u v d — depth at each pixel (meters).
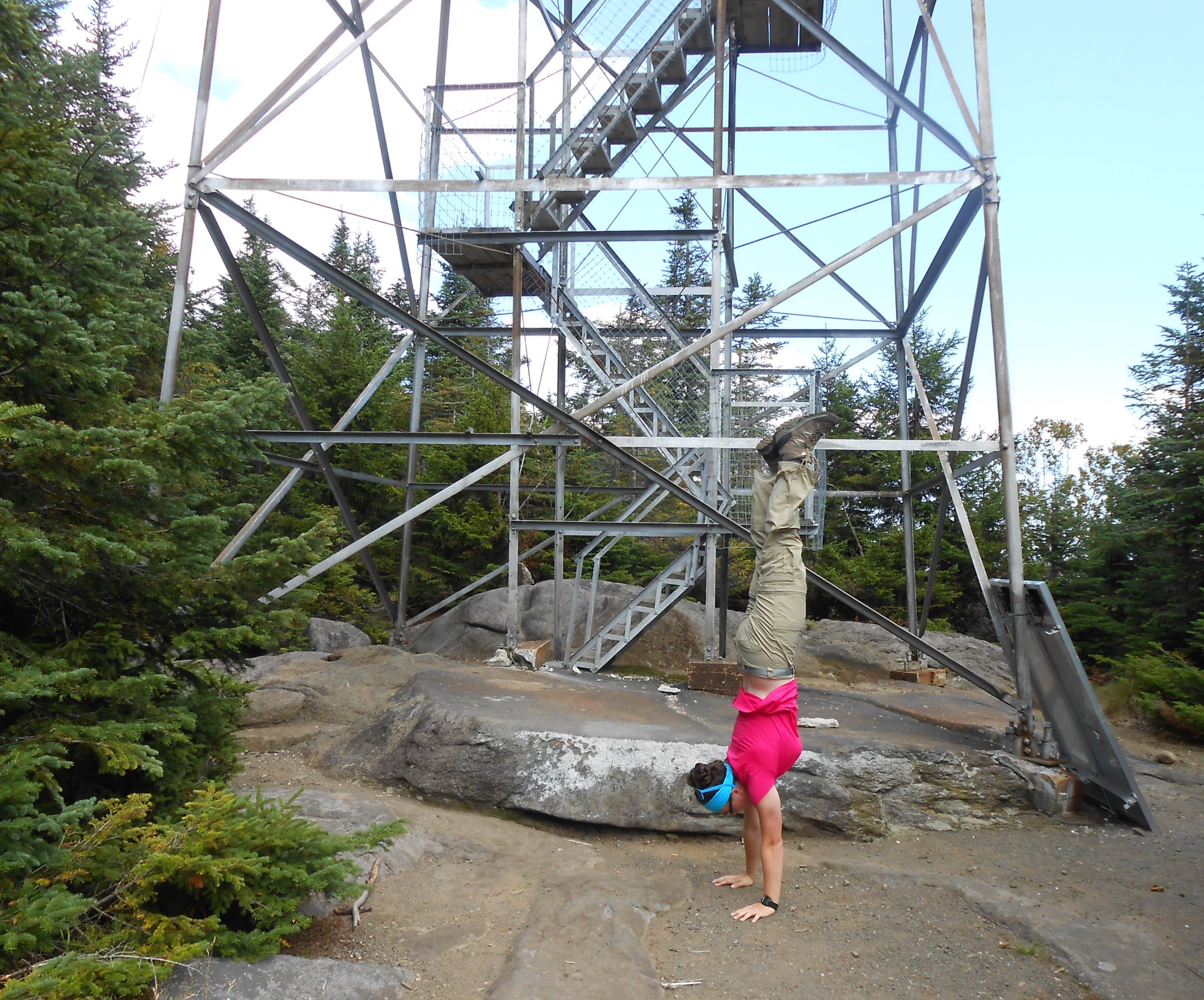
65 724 3.44
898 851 5.76
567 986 3.56
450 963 3.82
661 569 18.50
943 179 7.28
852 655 13.33
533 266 11.78
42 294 3.86
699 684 9.12
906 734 7.20
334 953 3.83
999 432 7.30
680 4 10.44
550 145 11.48
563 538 11.33
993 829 6.21
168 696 4.43
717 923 4.45
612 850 5.66
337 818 5.32
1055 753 6.89
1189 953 4.20
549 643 11.20
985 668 12.96
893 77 11.70
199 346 13.88
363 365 15.93
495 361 28.67
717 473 11.88
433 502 8.49
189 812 3.97
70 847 3.19
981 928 4.44
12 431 3.33
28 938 2.59
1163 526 12.95
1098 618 14.80
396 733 7.10
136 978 2.76
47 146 4.10
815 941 4.25
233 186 7.32
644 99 11.63
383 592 12.30
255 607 4.68
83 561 3.60
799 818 5.98
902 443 7.46
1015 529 7.13
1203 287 14.20
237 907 3.71
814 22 7.51
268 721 7.85
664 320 12.79
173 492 4.71
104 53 13.61
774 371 13.08
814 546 13.15
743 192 11.77
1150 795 7.38
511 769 6.17
